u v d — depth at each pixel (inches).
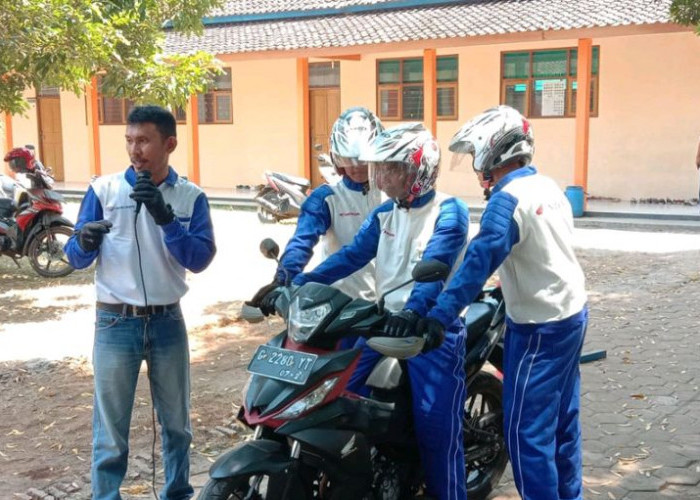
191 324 304.8
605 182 670.5
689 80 629.0
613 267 416.2
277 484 119.9
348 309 123.7
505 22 608.7
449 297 124.6
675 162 641.6
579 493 143.9
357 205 162.9
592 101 667.4
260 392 121.9
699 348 268.2
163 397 148.3
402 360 141.2
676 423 204.1
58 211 390.9
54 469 181.2
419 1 723.4
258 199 593.0
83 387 235.3
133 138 139.1
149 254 142.5
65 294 359.9
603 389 229.8
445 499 141.3
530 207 130.1
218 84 850.8
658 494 166.6
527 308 134.2
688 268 409.1
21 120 935.0
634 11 567.2
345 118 161.6
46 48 321.7
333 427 124.1
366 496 131.9
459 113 723.4
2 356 265.7
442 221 137.3
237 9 822.5
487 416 164.7
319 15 780.0
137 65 362.0
